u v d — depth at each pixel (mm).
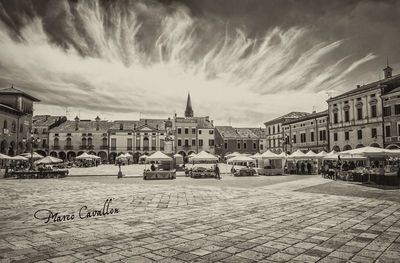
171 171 29969
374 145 39719
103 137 79562
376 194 16281
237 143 82125
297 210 11547
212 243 7246
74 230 8547
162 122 85875
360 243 7184
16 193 17312
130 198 15102
